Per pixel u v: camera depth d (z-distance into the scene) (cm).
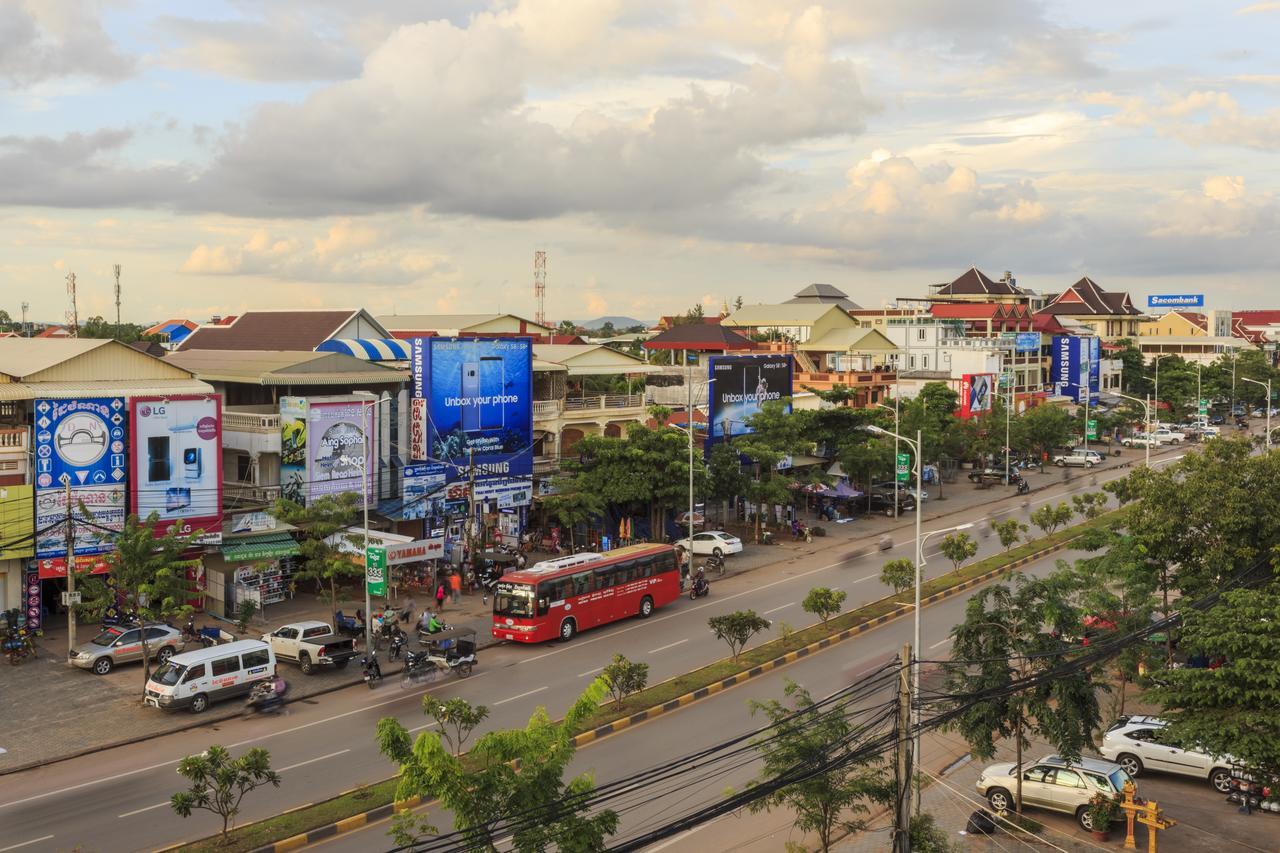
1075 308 19675
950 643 4362
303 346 6769
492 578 5269
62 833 2548
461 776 1731
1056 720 2533
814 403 8688
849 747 2502
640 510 6475
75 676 3806
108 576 4028
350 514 4394
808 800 2228
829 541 6806
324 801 2734
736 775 2950
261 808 2702
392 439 5828
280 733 3297
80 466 4306
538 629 4297
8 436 4209
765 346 11550
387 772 2953
